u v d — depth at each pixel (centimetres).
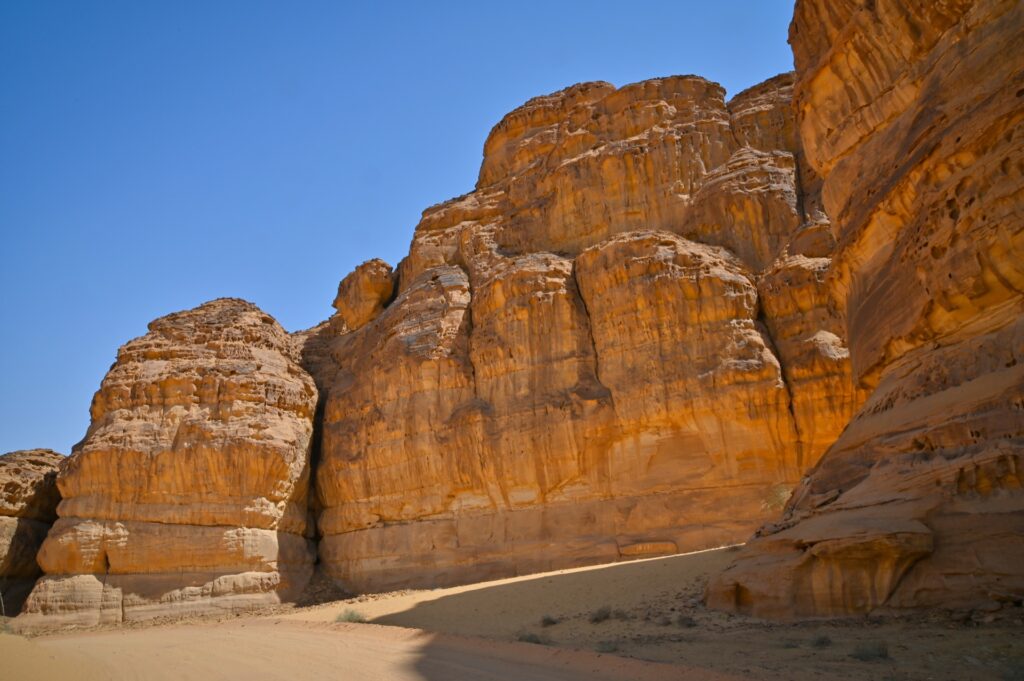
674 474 3275
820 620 1505
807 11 2273
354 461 4253
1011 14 1558
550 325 3766
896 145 1855
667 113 4394
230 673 1544
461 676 1298
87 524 3944
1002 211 1427
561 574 2836
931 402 1569
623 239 3675
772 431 3161
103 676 1574
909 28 1841
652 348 3434
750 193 3772
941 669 1041
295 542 4281
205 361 4459
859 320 1975
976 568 1306
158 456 4078
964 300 1524
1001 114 1452
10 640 1747
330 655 1755
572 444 3497
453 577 3669
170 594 3859
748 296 3400
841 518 1577
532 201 4528
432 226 4959
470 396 3981
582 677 1219
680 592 2072
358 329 5094
